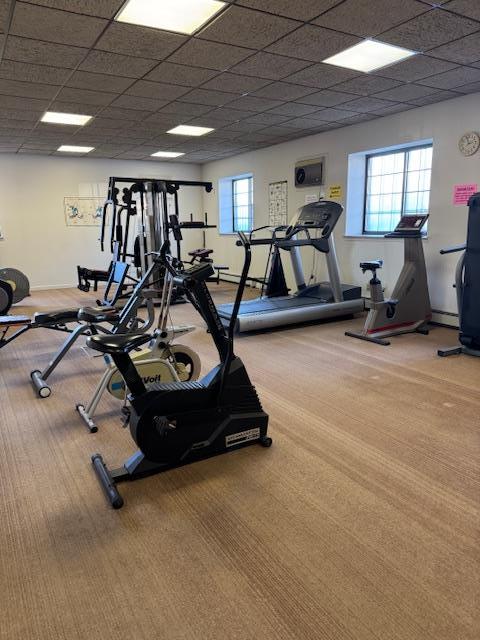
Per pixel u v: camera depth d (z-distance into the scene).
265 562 1.78
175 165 9.88
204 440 2.49
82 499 2.21
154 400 2.32
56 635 1.48
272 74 4.18
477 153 4.88
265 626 1.50
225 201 9.70
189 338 5.16
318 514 2.07
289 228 5.54
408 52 3.69
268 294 6.43
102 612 1.57
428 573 1.71
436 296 5.57
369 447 2.66
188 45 3.47
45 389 3.47
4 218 8.47
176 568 1.76
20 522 2.04
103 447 2.72
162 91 4.64
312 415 3.10
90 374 4.00
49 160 8.66
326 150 6.78
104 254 9.43
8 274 7.17
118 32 3.21
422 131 5.41
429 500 2.16
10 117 5.66
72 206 8.98
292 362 4.25
